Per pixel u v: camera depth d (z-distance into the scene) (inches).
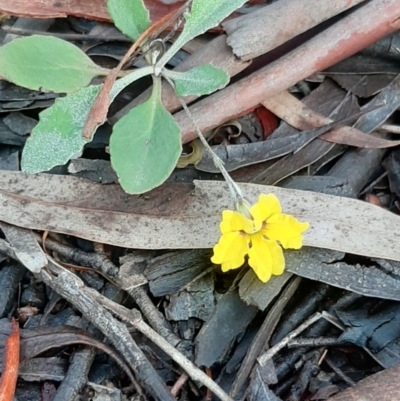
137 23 11.6
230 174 12.0
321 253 11.6
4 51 11.3
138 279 11.6
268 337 11.5
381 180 12.2
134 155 11.2
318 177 12.0
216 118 11.8
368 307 11.6
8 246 11.5
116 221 11.6
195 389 11.3
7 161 12.0
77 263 11.8
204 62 11.8
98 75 11.7
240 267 11.7
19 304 11.7
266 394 11.1
